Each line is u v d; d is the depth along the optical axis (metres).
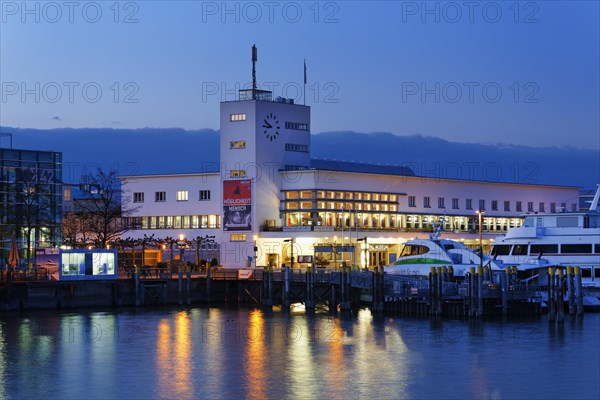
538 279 121.62
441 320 111.75
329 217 175.12
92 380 80.88
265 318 118.38
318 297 130.62
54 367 86.00
